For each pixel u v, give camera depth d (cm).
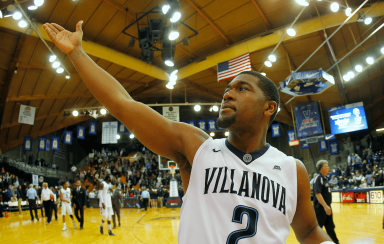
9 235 746
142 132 98
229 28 1258
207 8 1130
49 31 107
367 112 1953
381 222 730
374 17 1068
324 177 434
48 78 1482
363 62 1359
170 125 100
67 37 106
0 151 2000
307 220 102
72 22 1148
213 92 2084
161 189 2197
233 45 1276
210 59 1368
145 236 685
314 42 1266
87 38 1270
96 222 1099
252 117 95
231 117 94
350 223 732
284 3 1088
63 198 878
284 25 1150
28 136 2055
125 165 3272
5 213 1393
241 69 1259
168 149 100
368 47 1262
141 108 99
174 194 1964
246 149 95
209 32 1298
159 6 1098
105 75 104
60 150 2938
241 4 1109
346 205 1356
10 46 1186
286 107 2027
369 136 1961
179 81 1784
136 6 1106
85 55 106
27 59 1284
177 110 1734
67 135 2081
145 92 2022
